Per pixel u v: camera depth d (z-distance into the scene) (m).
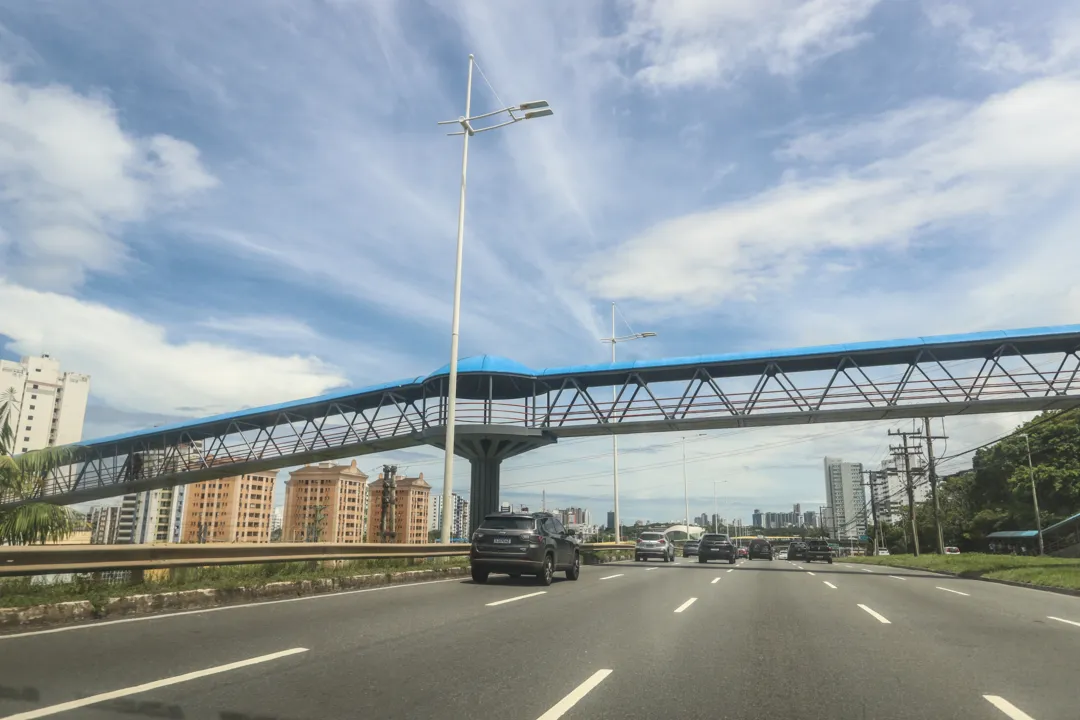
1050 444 66.25
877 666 7.59
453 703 5.79
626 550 46.88
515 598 13.88
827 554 47.53
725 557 36.81
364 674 6.71
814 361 31.38
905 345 29.36
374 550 18.84
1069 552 60.31
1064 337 28.11
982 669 7.48
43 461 15.48
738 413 31.47
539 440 35.75
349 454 40.94
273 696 5.84
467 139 25.28
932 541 90.69
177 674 6.53
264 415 43.62
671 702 5.99
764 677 6.98
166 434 47.62
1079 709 5.90
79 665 6.84
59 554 10.34
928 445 54.50
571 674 6.94
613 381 35.31
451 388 23.41
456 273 24.19
